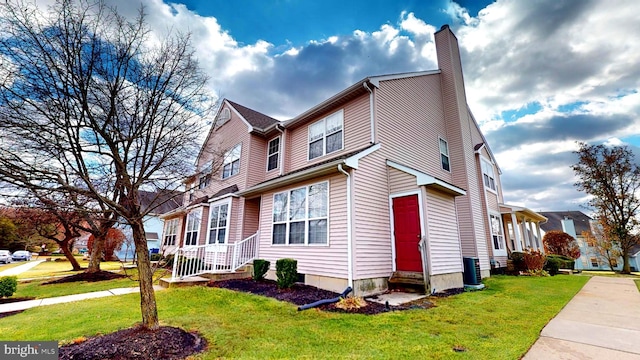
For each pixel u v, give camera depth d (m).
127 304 6.04
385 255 7.82
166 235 19.33
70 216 5.94
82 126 3.67
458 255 8.59
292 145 11.95
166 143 4.57
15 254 29.97
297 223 8.73
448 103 12.84
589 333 4.15
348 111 9.75
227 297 6.55
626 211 17.58
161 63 4.68
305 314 5.20
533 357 3.29
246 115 14.55
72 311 5.52
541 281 9.90
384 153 8.76
